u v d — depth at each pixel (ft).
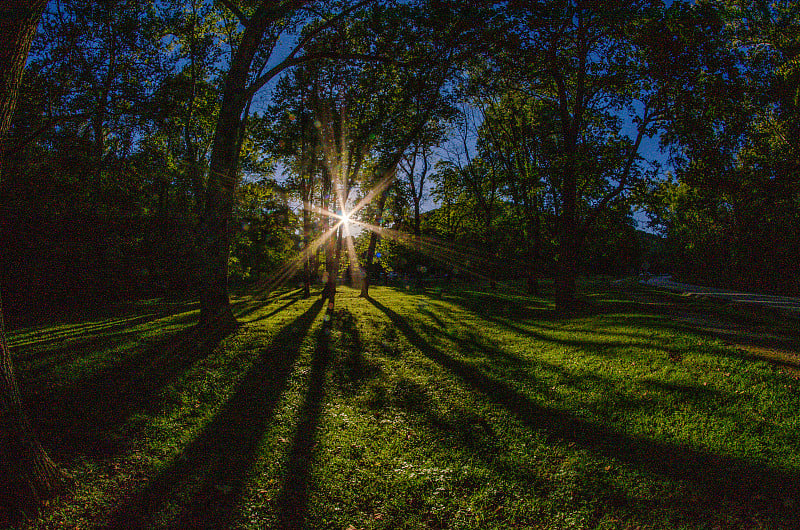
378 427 20.22
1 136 12.04
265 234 91.56
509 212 96.48
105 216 58.70
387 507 13.75
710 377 24.49
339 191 73.56
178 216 65.36
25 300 58.03
